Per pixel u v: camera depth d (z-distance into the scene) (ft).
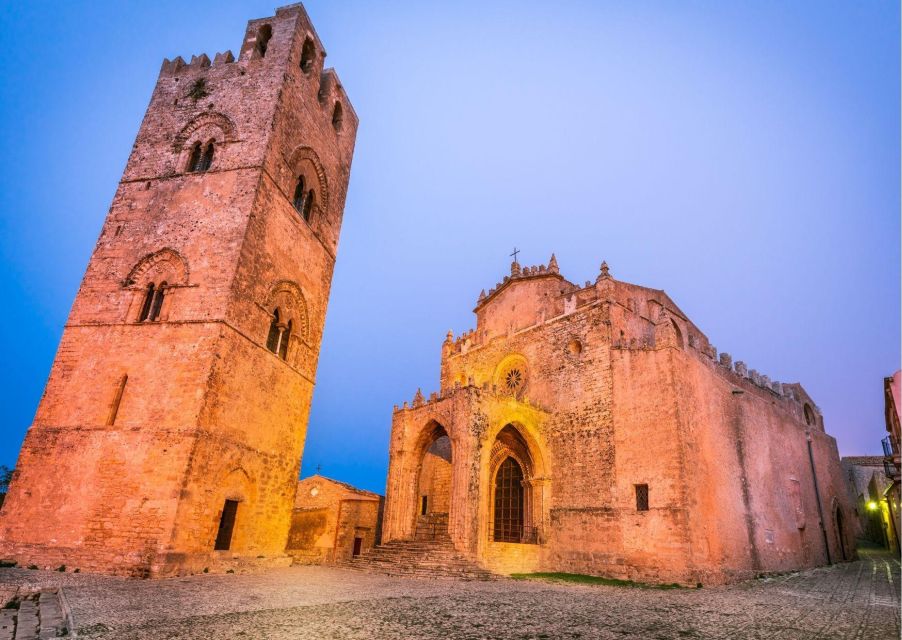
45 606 40.81
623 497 81.51
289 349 90.22
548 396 100.53
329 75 110.52
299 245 94.27
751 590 65.87
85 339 76.69
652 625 39.04
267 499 81.10
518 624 37.22
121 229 84.48
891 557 130.21
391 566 77.77
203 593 48.39
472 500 80.33
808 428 128.77
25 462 70.44
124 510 64.64
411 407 99.04
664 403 80.84
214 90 93.56
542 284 112.88
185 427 67.36
